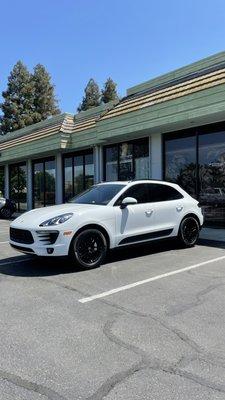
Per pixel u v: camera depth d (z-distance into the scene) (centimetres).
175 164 1483
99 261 784
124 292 620
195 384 347
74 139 1905
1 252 990
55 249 736
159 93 1462
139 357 400
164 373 367
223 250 943
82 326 484
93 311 537
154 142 1552
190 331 462
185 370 372
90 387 347
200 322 489
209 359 393
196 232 989
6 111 5831
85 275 728
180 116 1301
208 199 1365
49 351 418
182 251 938
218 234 1186
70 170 2095
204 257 866
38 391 343
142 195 887
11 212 2284
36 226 748
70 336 455
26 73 5975
